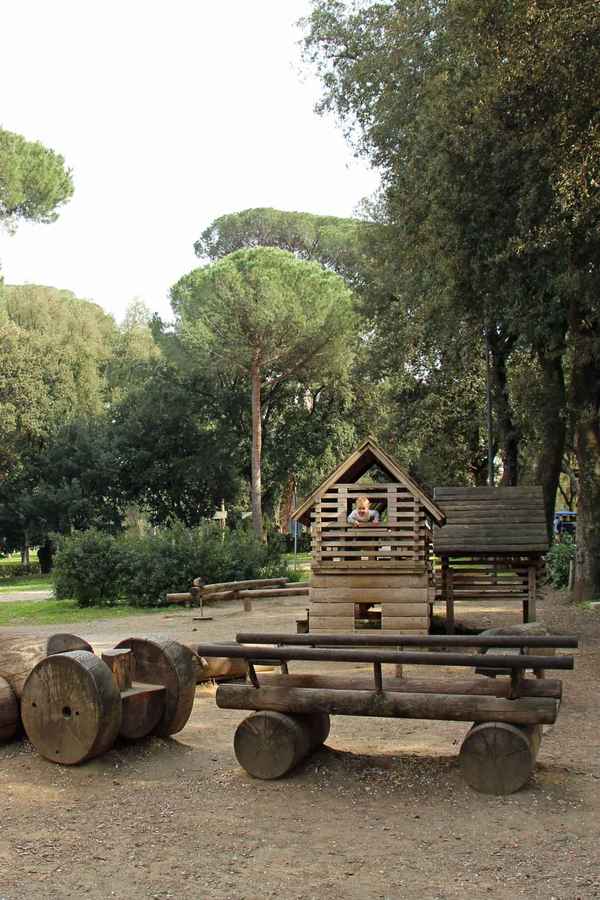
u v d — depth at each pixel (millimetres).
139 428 53750
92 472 52344
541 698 6738
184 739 8414
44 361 53875
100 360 60062
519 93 14562
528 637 6750
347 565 15219
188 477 52500
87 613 24531
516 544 16406
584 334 21047
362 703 6934
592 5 13234
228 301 42500
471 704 6742
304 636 7180
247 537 29406
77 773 7145
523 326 20531
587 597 22391
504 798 6547
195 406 52750
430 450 42312
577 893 4961
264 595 22453
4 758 7512
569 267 16688
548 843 5703
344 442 53750
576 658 13914
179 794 6723
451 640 6828
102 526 52750
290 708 7059
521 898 4910
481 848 5633
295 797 6641
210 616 22141
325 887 5090
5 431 50844
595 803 6449
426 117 17391
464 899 4906
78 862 5445
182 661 8102
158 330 48594
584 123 14125
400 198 20266
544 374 24344
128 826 6062
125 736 7629
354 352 46156
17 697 7766
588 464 22422
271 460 53312
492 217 16719
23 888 5062
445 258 17797
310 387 53594
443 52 19016
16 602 29688
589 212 14688
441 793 6680
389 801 6535
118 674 7730
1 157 38469
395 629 15062
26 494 52875
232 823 6117
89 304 63344
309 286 43250
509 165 15672
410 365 38219
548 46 13570
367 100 22641
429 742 8305
